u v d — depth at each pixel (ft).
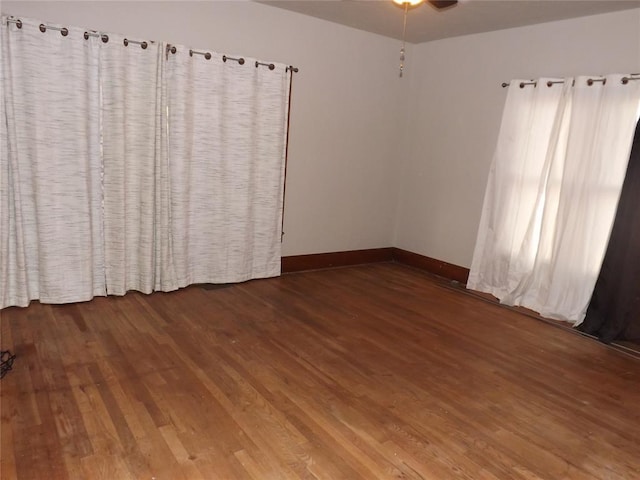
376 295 14.02
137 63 11.23
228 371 8.73
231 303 12.37
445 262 16.46
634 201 11.10
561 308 12.60
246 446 6.63
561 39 12.75
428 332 11.40
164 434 6.75
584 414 8.16
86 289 11.49
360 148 16.52
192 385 8.14
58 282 11.10
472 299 14.17
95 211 11.50
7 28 9.73
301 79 14.53
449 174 16.12
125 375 8.30
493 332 11.67
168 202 12.30
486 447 7.02
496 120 14.52
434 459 6.65
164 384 8.11
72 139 10.71
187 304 12.00
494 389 8.82
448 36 15.51
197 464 6.19
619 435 7.59
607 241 11.61
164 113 11.78
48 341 9.38
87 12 10.84
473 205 15.42
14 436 6.49
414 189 17.47
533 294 13.46
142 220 12.02
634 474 6.65
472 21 13.51
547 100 12.86
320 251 16.46
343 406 7.85
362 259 17.63
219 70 12.46
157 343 9.66
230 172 13.29
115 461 6.14
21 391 7.58
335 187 16.24
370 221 17.52
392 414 7.73
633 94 11.12
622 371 9.95
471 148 15.34
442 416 7.77
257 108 13.43
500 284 14.21
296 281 14.88
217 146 12.84
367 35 15.69
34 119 10.23
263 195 14.19
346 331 11.09
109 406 7.34
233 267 13.93
